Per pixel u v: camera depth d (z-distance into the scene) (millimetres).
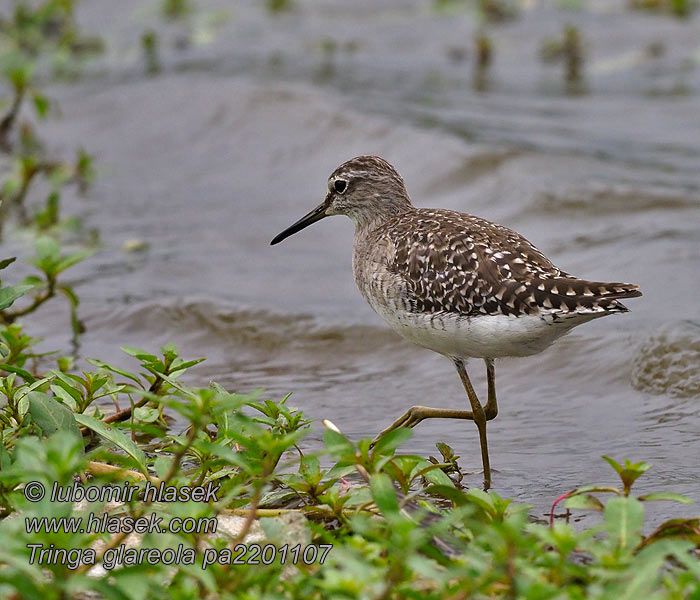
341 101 20547
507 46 25594
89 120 22016
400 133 18688
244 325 13680
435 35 26656
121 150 20797
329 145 19156
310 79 23062
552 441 10484
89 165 19391
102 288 14945
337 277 15414
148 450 9758
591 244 14859
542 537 6816
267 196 18422
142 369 12492
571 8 27609
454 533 7414
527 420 11109
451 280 9648
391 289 10141
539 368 12219
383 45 26219
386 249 10391
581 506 7570
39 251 12523
